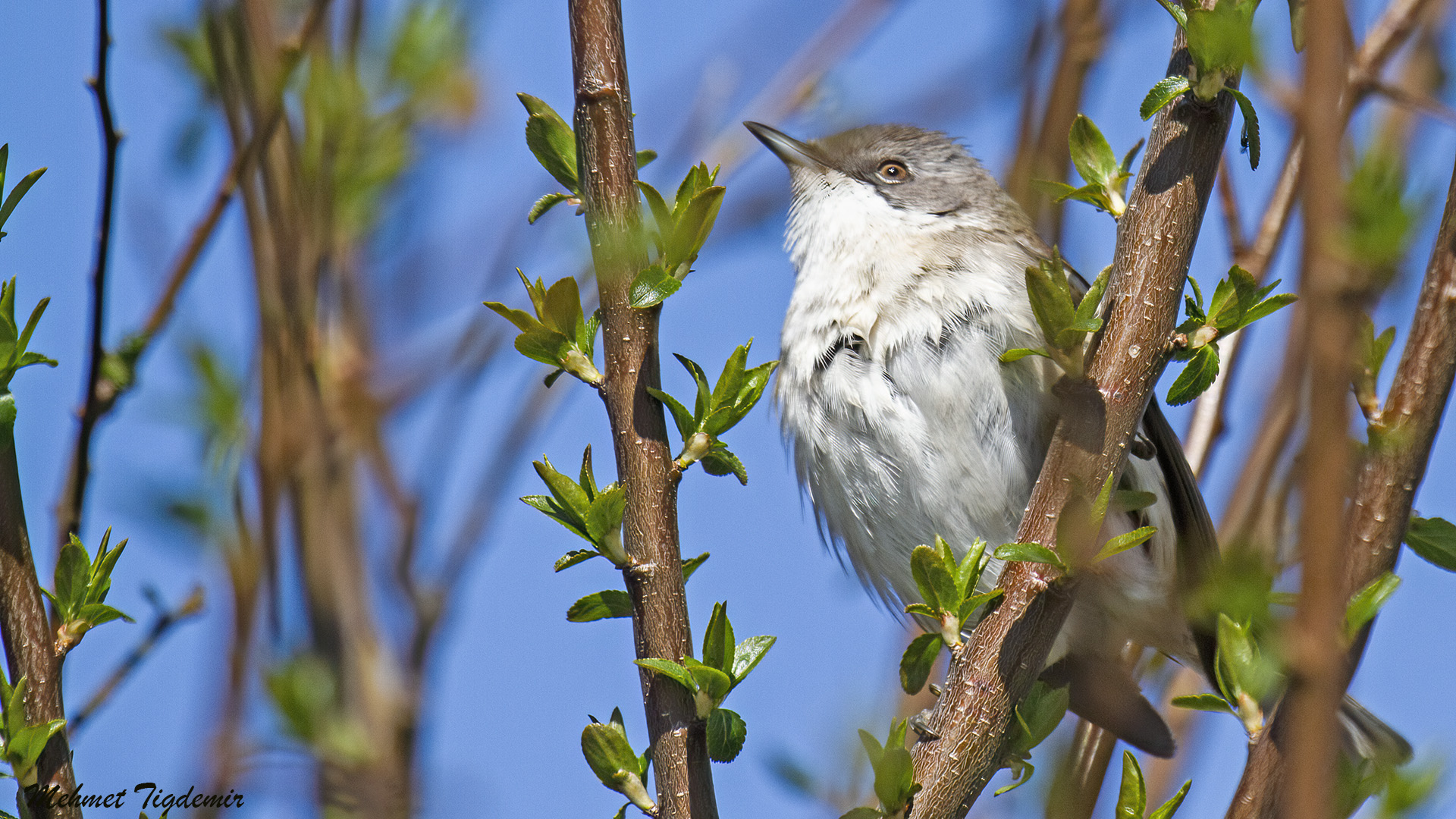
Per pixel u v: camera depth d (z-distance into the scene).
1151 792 7.76
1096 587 8.90
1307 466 3.04
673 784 5.38
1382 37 7.37
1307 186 3.04
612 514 5.36
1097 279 5.59
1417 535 5.88
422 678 6.51
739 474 5.47
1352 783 5.39
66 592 5.80
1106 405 5.67
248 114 6.96
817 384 9.49
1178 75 5.74
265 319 6.75
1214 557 7.28
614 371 5.46
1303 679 3.11
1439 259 5.59
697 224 5.41
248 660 6.25
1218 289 5.66
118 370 6.88
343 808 6.09
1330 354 2.98
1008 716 5.75
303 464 6.60
